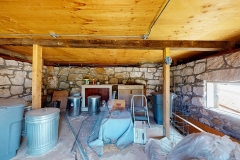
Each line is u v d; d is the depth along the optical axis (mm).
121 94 4105
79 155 1776
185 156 1312
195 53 2869
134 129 2137
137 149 1932
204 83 2566
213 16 1296
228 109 2264
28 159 1669
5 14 1279
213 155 1113
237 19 1346
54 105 3977
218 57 2215
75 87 4504
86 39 2016
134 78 4488
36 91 2088
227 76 2027
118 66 4496
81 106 4145
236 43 2014
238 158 1062
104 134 2168
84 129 2707
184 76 3271
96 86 4137
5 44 2016
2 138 1571
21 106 1761
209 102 2520
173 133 2559
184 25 1514
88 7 1160
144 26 1553
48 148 1861
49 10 1211
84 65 4477
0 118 1545
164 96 2254
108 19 1386
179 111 3318
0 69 2596
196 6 1125
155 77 4438
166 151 1797
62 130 2641
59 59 3803
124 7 1158
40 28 1624
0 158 1562
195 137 1346
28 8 1176
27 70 3246
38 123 1751
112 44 2027
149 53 2971
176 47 2074
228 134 2004
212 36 1865
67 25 1537
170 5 1113
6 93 2717
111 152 1852
